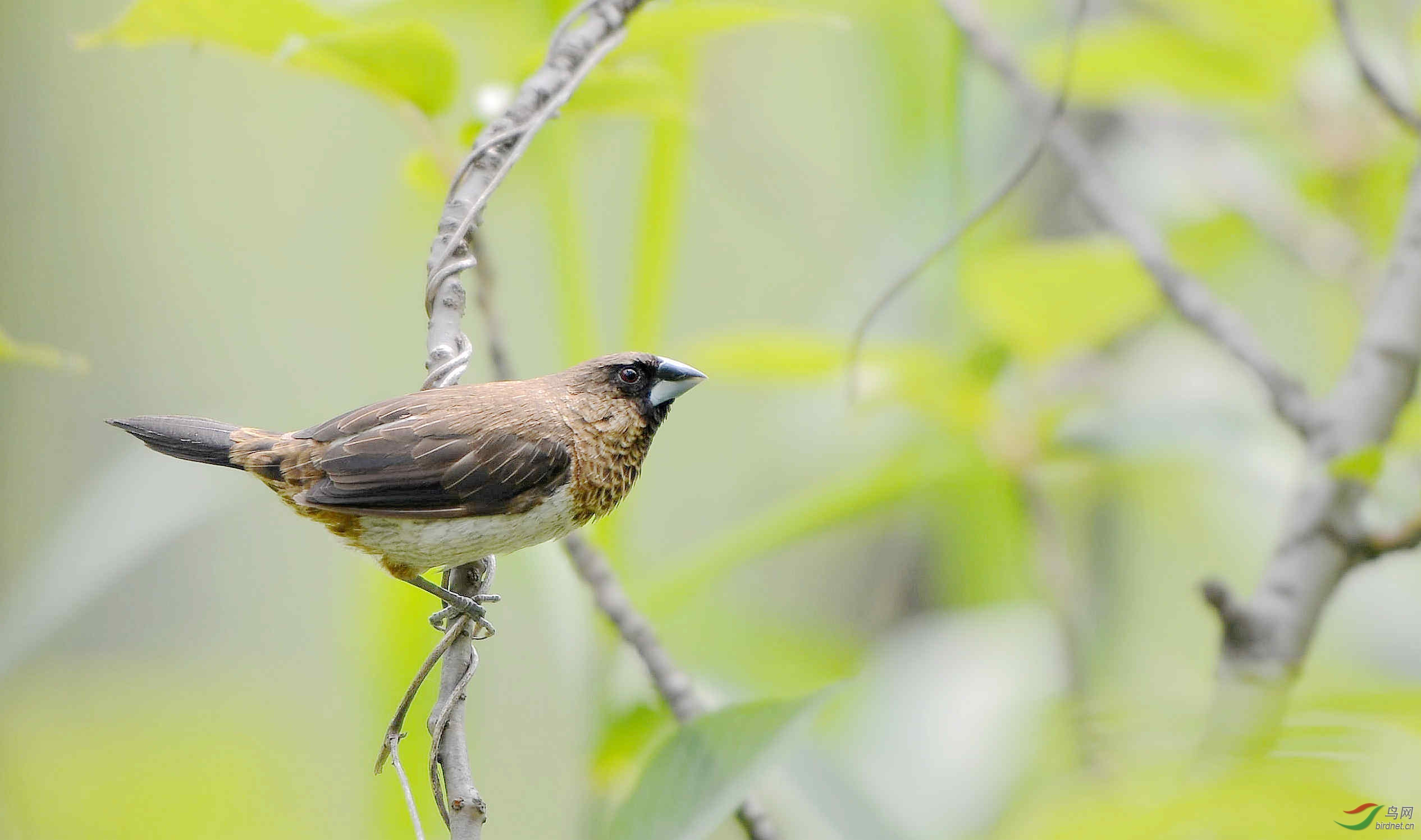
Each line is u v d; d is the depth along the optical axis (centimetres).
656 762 523
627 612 662
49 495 1441
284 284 1498
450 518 623
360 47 584
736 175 1150
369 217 1195
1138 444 858
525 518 640
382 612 722
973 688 895
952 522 1063
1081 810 273
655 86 638
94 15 1521
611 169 1014
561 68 595
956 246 930
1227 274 1169
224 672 1355
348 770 1004
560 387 684
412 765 714
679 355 865
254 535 1412
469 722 954
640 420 700
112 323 1504
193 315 1516
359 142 1302
